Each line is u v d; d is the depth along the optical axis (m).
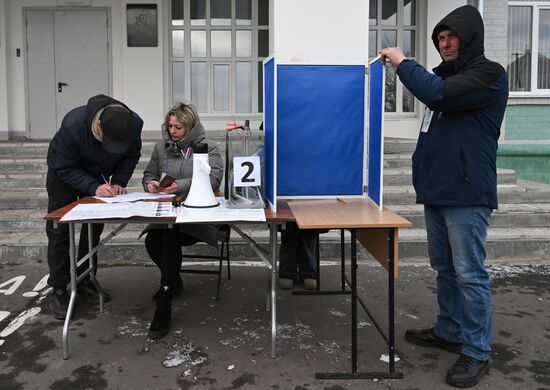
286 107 3.23
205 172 3.08
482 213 2.73
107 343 3.24
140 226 5.34
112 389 2.72
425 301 3.97
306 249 4.15
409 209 5.52
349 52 5.82
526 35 8.76
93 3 8.27
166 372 2.89
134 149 3.81
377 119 3.05
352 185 3.34
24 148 6.84
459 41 2.67
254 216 2.83
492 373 2.88
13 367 2.95
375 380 2.82
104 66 8.41
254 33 8.58
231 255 4.91
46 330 3.42
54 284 3.58
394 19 8.62
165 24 8.31
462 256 2.76
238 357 3.06
